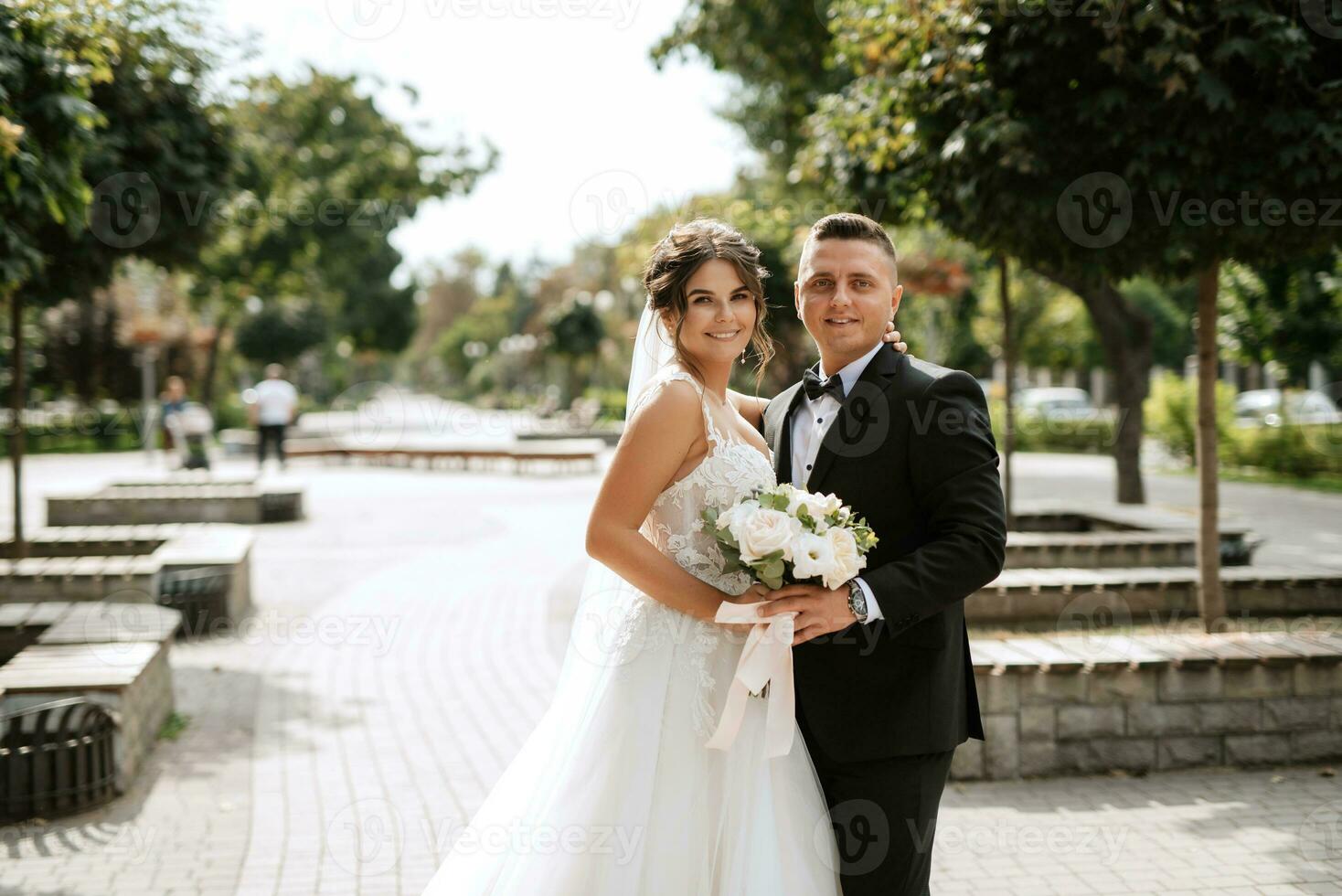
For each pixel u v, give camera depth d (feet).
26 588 25.44
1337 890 11.69
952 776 15.65
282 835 13.98
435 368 252.01
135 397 103.60
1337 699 16.08
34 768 14.61
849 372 8.64
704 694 8.09
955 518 7.79
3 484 62.95
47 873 12.76
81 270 25.71
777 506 7.53
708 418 8.05
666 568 7.81
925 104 18.61
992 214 17.43
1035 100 16.94
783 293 37.04
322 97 66.23
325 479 71.10
